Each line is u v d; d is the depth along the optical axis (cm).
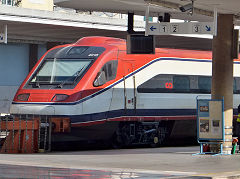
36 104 3612
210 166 2373
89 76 3641
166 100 4034
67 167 2247
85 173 2036
